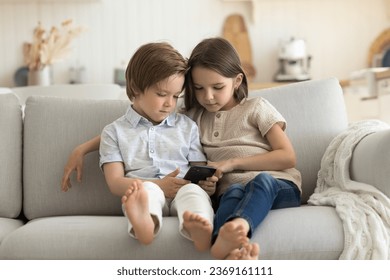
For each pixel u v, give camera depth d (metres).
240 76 1.91
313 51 4.75
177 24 4.75
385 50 4.73
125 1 4.71
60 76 4.74
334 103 2.08
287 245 1.46
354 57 4.75
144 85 1.75
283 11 4.73
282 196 1.69
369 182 1.65
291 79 4.50
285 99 2.05
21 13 4.66
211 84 1.82
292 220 1.51
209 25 4.74
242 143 1.87
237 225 1.36
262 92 2.09
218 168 1.74
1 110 2.01
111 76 4.74
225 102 1.86
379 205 1.54
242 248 1.38
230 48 1.86
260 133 1.91
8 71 4.68
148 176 1.82
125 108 2.03
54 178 1.93
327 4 4.73
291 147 1.83
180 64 1.75
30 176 1.95
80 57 4.73
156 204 1.51
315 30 4.75
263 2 4.72
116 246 1.47
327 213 1.56
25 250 1.48
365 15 4.74
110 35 4.73
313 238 1.47
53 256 1.47
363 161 1.69
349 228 1.48
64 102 2.04
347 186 1.71
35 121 2.00
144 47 1.79
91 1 4.64
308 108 2.04
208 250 1.45
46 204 1.92
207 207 1.52
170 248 1.46
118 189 1.71
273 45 4.75
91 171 1.92
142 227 1.43
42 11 4.68
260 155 1.79
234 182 1.79
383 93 3.46
